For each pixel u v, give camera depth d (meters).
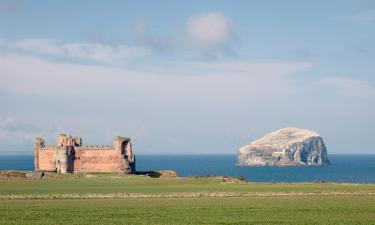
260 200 119.25
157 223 83.62
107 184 169.25
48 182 176.62
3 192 139.38
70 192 139.62
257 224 82.38
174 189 150.62
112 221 85.62
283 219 87.88
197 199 122.19
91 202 114.94
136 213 95.62
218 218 89.12
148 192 140.12
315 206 106.44
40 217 90.25
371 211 98.44
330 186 161.00
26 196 126.94
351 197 125.81
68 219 87.88
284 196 129.38
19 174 197.50
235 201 117.06
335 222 84.31
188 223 83.50
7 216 91.44
